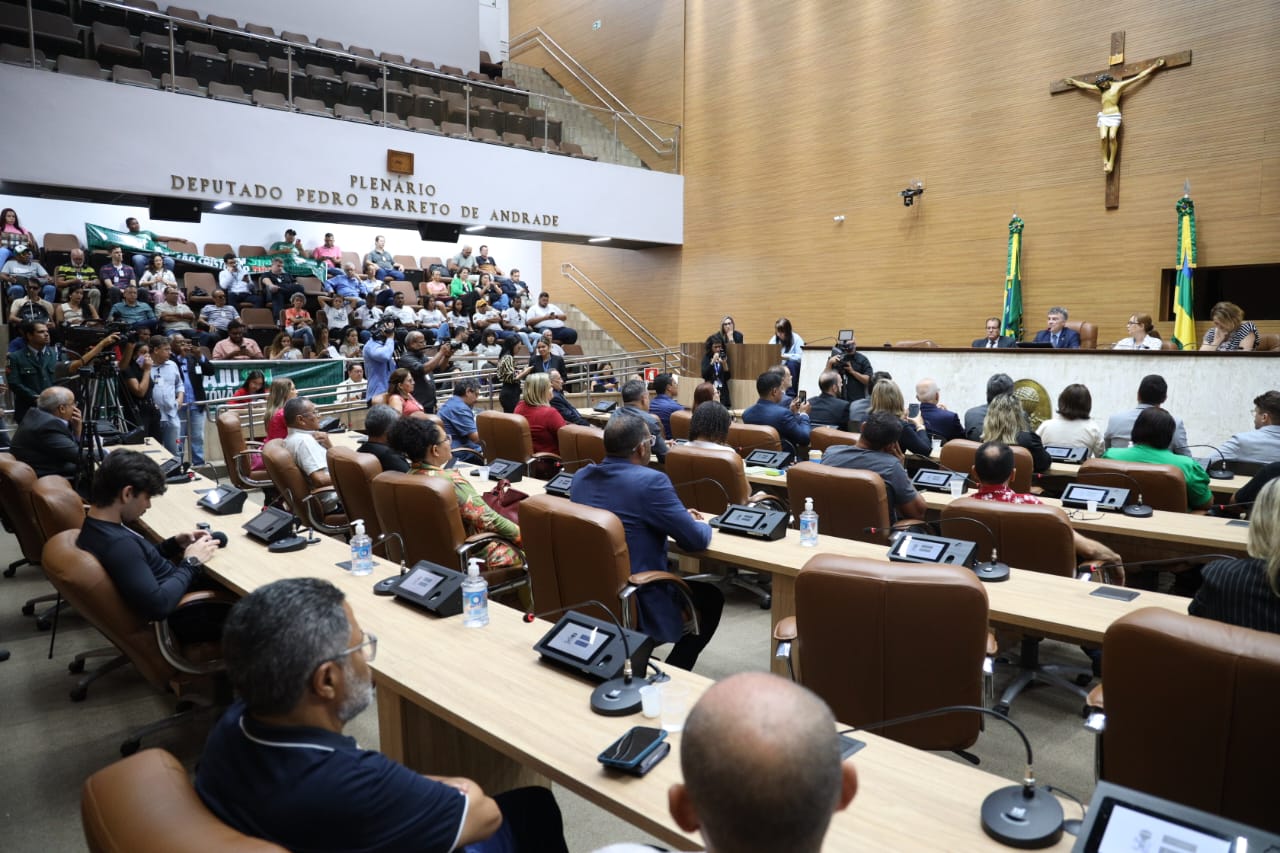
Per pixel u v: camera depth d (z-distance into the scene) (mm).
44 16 8297
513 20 16234
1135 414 5281
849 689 2170
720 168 12789
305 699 1310
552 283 15672
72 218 11156
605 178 12305
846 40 11164
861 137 11062
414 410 6441
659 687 1878
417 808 1329
